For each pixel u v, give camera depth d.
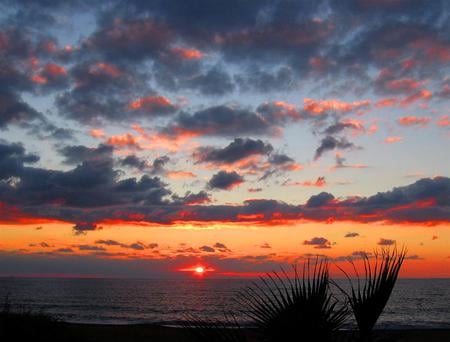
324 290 2.91
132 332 27.89
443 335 30.05
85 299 97.69
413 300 99.88
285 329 2.82
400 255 2.97
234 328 2.91
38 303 81.88
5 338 15.34
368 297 2.88
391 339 2.95
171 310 68.38
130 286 197.50
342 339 2.90
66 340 16.94
